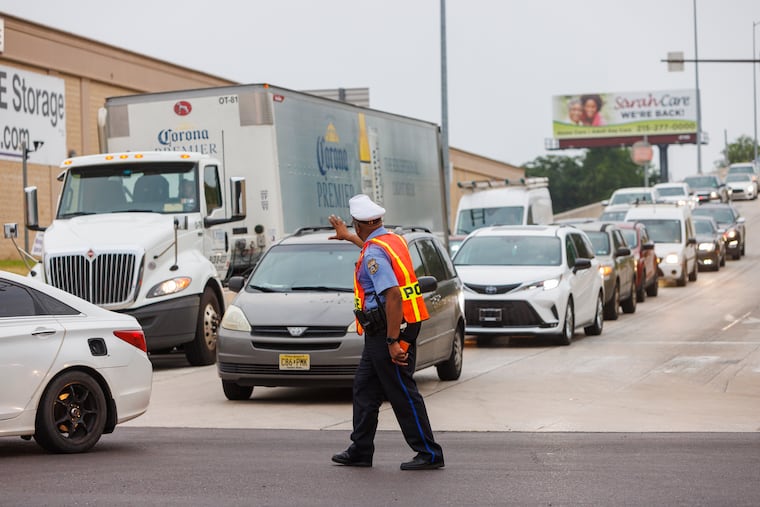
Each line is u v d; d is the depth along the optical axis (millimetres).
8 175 48781
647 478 12945
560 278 29781
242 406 20141
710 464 13898
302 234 23219
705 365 25344
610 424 17656
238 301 20766
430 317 21453
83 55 53438
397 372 13414
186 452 15000
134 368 15594
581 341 31188
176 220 26328
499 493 12109
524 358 27141
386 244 13344
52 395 14578
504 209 50938
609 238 39125
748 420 18000
